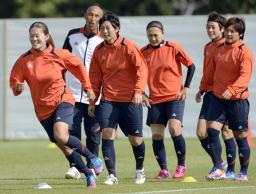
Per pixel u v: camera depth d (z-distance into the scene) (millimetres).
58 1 116375
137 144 38688
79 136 43094
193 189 35438
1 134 68938
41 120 36219
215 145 39344
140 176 39000
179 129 41812
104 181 40094
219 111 39250
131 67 38188
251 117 66562
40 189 36312
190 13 120188
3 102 68625
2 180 41594
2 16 114062
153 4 118875
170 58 42125
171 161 51125
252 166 46688
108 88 38406
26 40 68125
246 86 38375
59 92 35656
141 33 66500
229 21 38656
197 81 66375
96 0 117125
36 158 54250
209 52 40969
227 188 35719
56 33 67062
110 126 38219
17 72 35906
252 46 66062
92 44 44125
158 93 42156
